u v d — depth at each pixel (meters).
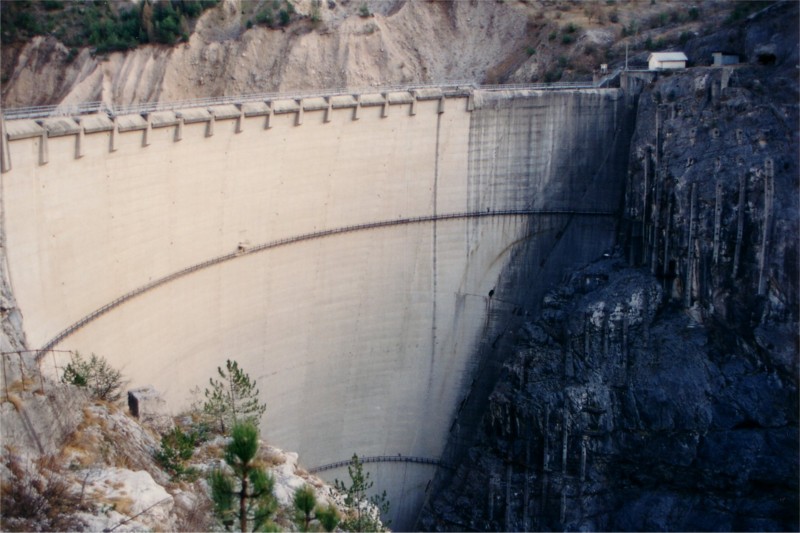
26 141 54.69
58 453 41.44
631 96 90.25
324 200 79.94
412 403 88.88
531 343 87.69
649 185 87.81
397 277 86.19
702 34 98.38
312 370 81.75
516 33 114.69
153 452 46.75
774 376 80.56
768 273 81.06
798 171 81.44
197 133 68.69
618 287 86.56
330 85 109.12
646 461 83.00
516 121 88.06
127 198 63.34
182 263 68.94
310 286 80.38
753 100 84.88
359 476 52.44
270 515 31.73
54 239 57.00
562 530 83.88
